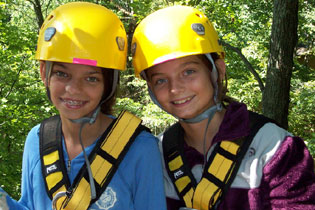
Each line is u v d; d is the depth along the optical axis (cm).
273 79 528
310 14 1138
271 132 164
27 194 177
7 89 702
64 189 166
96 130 174
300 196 152
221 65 182
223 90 187
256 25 967
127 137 169
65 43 155
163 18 171
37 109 665
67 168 169
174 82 167
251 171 160
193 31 168
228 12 762
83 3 168
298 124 866
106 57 159
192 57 167
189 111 169
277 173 155
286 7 505
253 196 157
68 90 157
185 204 175
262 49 927
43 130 178
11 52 708
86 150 169
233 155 166
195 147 183
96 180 164
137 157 168
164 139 191
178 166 180
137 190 169
